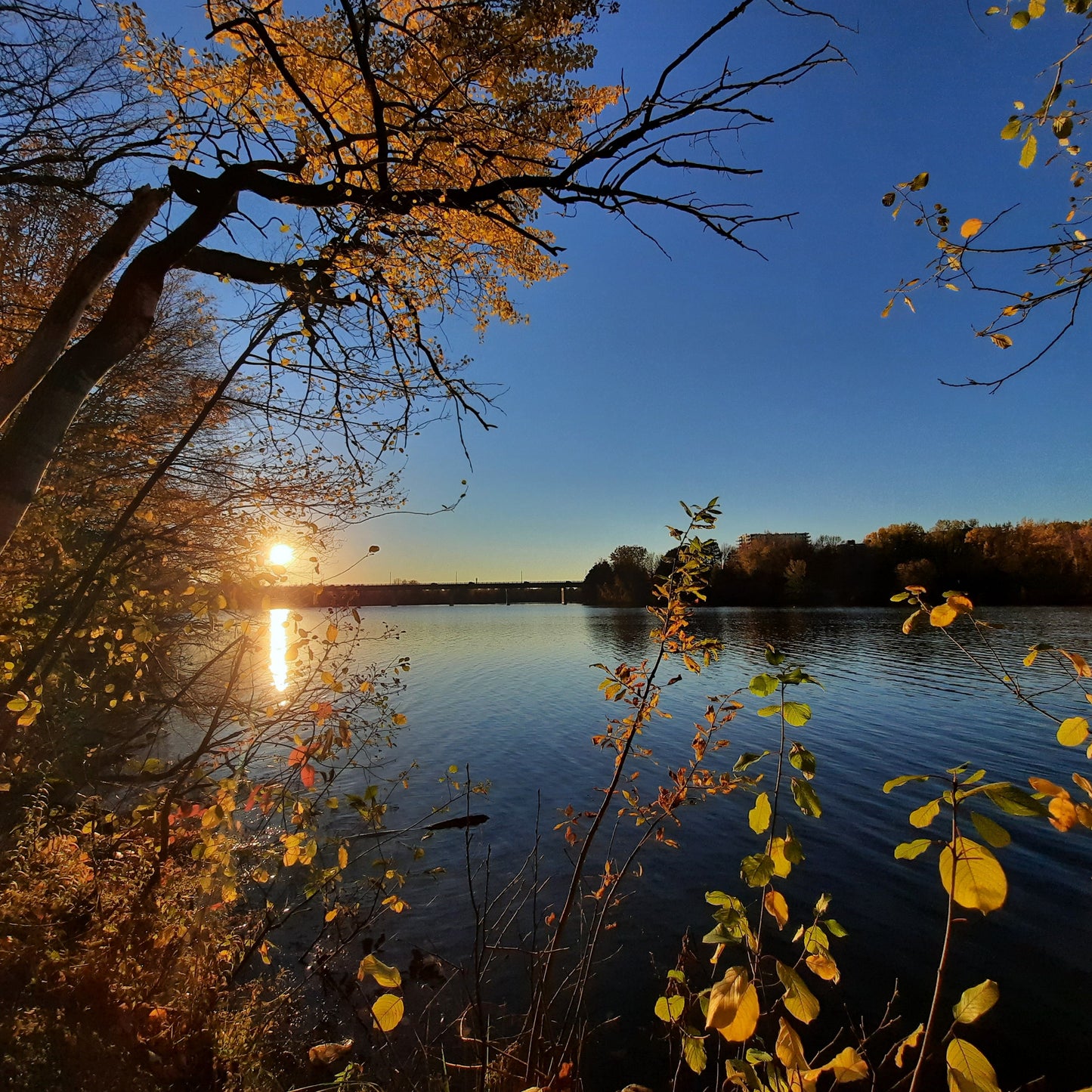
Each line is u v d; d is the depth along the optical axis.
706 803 13.30
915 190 2.58
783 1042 1.52
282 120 4.02
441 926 8.15
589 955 4.30
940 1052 5.00
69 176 6.06
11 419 4.37
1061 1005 6.88
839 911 8.90
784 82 3.01
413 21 4.07
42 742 5.62
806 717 1.84
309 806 4.06
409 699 28.44
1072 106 2.10
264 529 6.86
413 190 3.90
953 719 20.89
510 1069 4.06
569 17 3.52
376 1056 5.56
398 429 5.36
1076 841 11.26
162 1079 3.99
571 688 31.53
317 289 4.37
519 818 12.73
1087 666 1.87
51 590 6.17
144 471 7.53
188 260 4.14
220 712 4.29
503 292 5.56
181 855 4.88
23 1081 3.20
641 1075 5.62
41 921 4.18
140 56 3.74
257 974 6.61
